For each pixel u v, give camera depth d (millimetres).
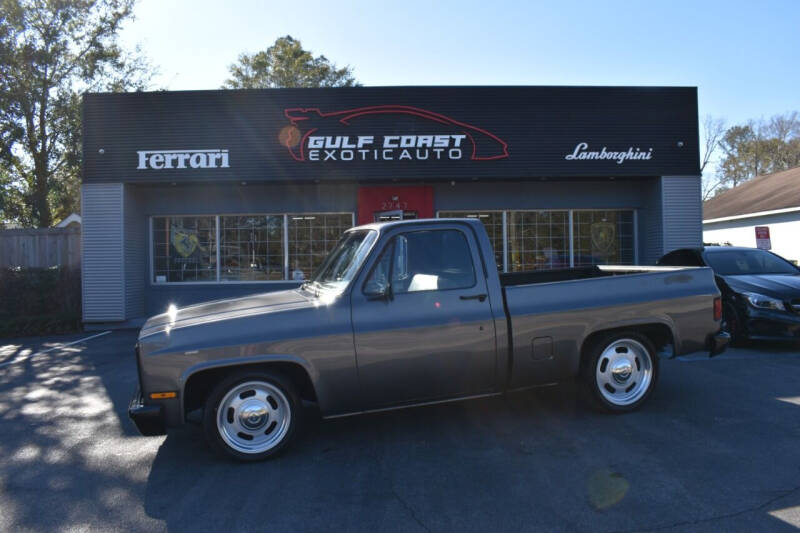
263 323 4254
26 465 4336
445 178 12266
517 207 13094
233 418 4250
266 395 4309
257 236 13109
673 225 12422
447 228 4680
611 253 13344
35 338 11414
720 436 4473
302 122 12102
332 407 4363
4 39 17969
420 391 4535
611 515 3244
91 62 19641
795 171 26453
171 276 13086
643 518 3201
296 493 3684
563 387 6070
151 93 12039
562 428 4770
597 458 4082
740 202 25859
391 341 4395
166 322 4434
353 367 4336
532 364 4727
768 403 5371
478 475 3865
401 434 4777
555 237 13266
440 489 3664
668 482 3652
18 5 17906
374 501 3527
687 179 12469
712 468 3854
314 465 4160
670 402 5445
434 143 12141
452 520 3250
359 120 12102
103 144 12039
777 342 8727
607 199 13203
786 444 4273
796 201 21453
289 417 4312
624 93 12359
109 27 19625
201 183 12328
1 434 5125
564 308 4793
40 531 3273
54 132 19703
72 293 12734
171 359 4086
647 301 5035
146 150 12031
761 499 3389
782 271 8828
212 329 4199
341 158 12117
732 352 7969
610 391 5109
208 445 4672
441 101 12141
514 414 5211
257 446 4266
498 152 12203
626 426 4766
